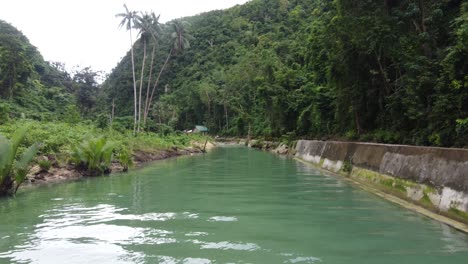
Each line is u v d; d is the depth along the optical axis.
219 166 21.88
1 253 6.04
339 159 18.20
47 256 5.89
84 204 10.19
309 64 26.56
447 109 11.78
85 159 16.52
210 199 10.94
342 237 6.96
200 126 75.81
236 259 5.73
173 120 72.38
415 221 8.16
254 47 85.00
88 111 77.06
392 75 17.30
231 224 7.95
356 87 18.80
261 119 57.59
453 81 11.11
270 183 14.34
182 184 14.10
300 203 10.27
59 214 8.95
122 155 19.00
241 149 44.12
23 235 7.10
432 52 14.80
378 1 16.62
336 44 17.44
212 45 102.69
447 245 6.44
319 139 29.14
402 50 14.82
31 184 14.02
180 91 88.75
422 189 9.56
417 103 13.65
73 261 5.65
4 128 19.30
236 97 73.31
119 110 84.94
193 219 8.40
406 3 16.30
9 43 48.47
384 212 9.07
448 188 8.30
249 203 10.30
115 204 10.20
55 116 41.72
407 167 10.76
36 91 57.41
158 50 99.56
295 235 7.10
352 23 16.03
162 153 29.45
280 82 41.12
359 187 13.20
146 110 48.06
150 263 5.55
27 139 16.45
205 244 6.52
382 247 6.35
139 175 17.11
